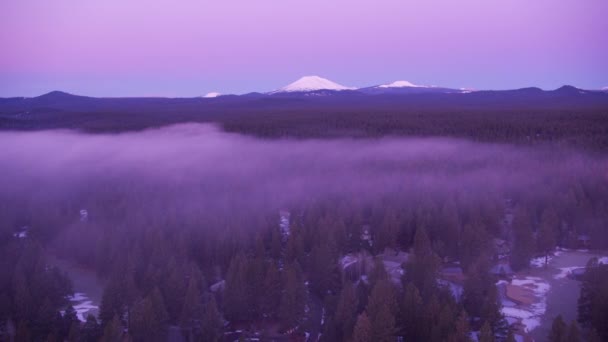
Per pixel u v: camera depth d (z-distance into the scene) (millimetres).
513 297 63906
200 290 64812
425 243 73750
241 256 68500
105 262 74000
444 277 70500
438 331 48812
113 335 50375
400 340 52094
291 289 56875
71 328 52375
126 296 58750
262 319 60188
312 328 57688
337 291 64000
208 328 54062
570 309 60781
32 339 53906
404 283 62312
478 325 54469
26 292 58406
